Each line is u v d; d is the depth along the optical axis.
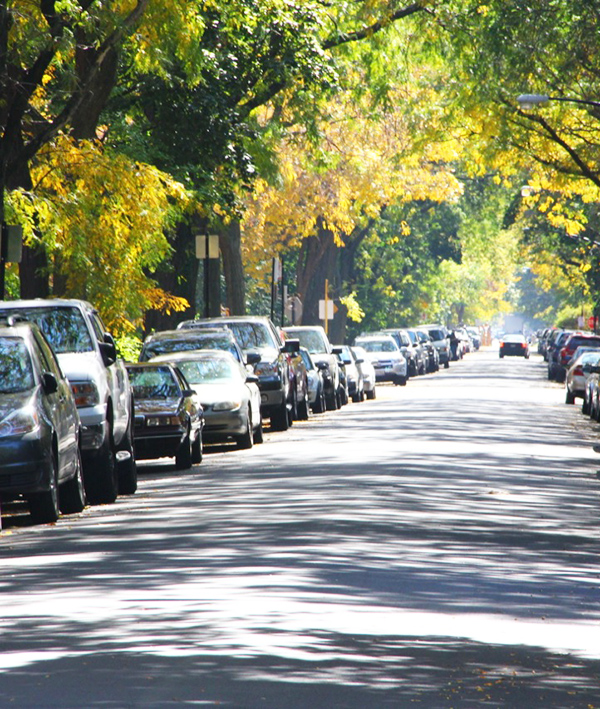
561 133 146.50
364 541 42.91
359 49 145.25
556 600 33.69
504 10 130.88
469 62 137.88
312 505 52.97
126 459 61.53
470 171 170.38
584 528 49.41
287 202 188.75
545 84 137.00
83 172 81.50
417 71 171.00
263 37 113.19
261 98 125.19
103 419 56.97
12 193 76.44
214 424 84.31
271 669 24.83
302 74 115.06
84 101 88.69
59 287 94.75
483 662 26.17
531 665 26.08
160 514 52.16
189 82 84.56
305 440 92.38
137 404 73.69
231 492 59.62
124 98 107.75
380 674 24.73
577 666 26.16
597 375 121.06
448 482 63.56
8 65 74.81
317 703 22.50
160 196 83.50
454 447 84.56
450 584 35.38
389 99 150.88
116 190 82.00
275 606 31.17
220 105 106.50
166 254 108.44
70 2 71.69
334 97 174.38
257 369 102.88
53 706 22.28
